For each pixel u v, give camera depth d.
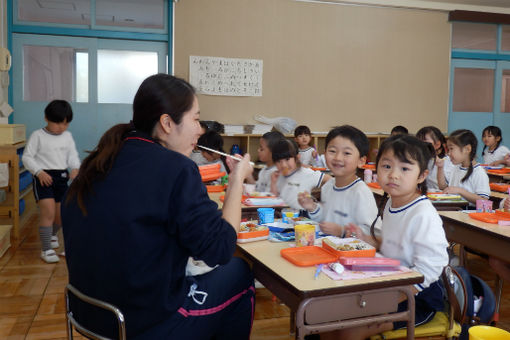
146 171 1.13
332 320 1.18
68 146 3.57
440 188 3.54
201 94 5.86
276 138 3.21
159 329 1.18
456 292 1.49
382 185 1.54
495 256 1.92
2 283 2.90
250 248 1.52
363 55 6.37
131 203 1.10
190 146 1.32
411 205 1.51
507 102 7.00
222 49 5.88
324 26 6.21
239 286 1.42
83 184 1.16
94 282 1.14
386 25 6.41
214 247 1.16
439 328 1.44
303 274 1.25
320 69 6.25
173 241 1.16
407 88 6.55
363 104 6.43
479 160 7.00
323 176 2.89
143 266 1.11
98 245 1.12
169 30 5.66
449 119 6.85
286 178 2.92
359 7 6.29
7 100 5.15
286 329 2.28
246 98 6.03
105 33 5.45
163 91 1.24
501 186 3.40
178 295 1.20
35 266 3.26
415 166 1.48
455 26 6.67
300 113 6.23
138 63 5.65
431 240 1.42
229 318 1.41
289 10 6.08
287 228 1.76
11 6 5.18
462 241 2.12
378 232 1.83
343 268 1.25
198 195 1.15
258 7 5.96
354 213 1.91
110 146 1.20
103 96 5.55
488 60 6.85
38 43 5.31
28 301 2.62
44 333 2.22
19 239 3.97
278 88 6.13
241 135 5.82
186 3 5.70
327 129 6.34
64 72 5.43
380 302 1.24
